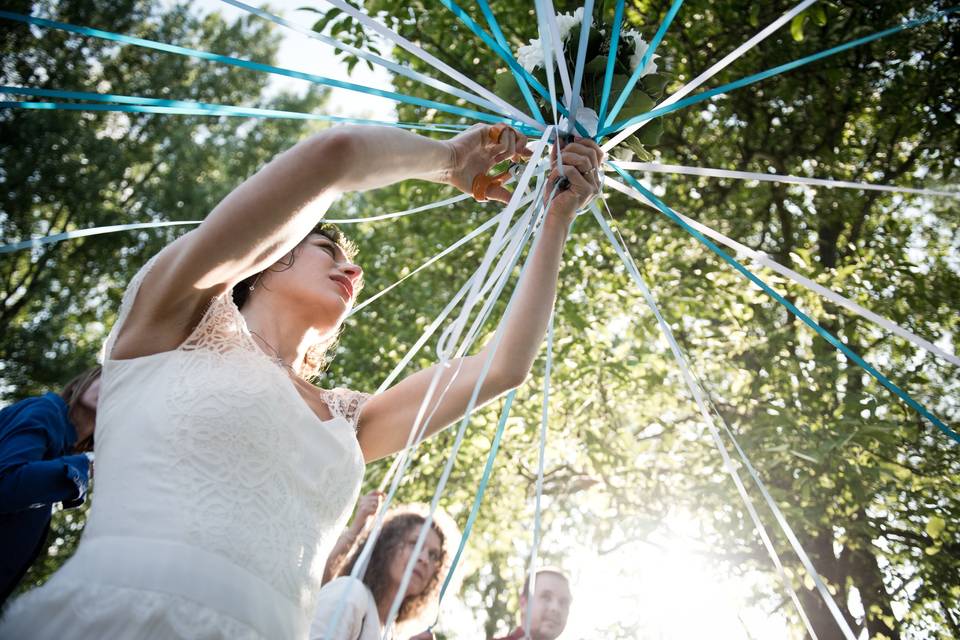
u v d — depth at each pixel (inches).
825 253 339.0
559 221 72.2
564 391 324.2
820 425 265.1
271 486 53.6
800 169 331.9
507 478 344.2
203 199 605.6
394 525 109.5
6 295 548.7
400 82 307.7
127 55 601.6
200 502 50.7
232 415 53.3
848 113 331.6
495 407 315.9
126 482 51.2
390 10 288.4
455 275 346.9
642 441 339.3
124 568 47.9
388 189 367.9
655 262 326.3
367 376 339.6
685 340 320.8
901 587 287.9
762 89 322.3
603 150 74.4
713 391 322.3
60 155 542.9
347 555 109.4
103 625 46.7
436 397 71.4
